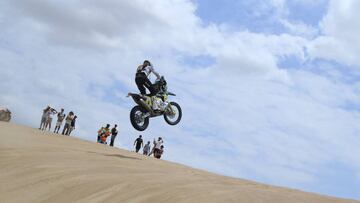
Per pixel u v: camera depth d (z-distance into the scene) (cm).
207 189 657
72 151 997
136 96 1125
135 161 986
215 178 860
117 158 986
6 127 1576
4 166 806
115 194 629
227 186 720
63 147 1093
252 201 603
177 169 941
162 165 993
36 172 755
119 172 769
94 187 662
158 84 1157
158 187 650
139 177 725
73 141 1486
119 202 596
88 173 746
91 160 887
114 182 683
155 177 739
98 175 733
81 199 623
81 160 873
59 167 785
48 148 1003
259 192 684
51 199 638
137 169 821
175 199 586
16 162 827
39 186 689
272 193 694
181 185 676
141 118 1152
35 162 823
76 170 764
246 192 662
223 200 591
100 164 840
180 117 1230
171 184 678
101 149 1338
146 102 1132
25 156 874
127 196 615
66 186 679
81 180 702
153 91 1151
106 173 752
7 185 704
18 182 715
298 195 720
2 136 1198
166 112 1193
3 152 909
